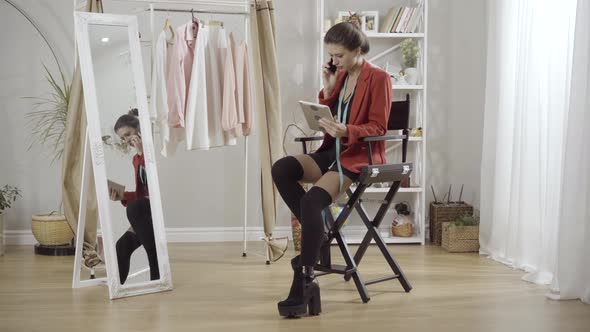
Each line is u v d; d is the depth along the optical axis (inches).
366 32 206.4
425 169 215.3
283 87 213.9
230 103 176.7
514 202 178.9
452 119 220.4
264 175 180.1
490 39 192.5
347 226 218.2
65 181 171.6
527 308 137.6
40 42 203.0
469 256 191.8
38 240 191.2
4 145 203.6
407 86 206.8
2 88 202.4
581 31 139.9
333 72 144.0
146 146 150.6
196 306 137.2
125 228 145.3
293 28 213.3
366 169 131.3
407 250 200.4
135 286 145.1
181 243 208.2
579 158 142.1
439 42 218.5
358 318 129.1
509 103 184.9
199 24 174.7
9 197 203.2
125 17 151.9
